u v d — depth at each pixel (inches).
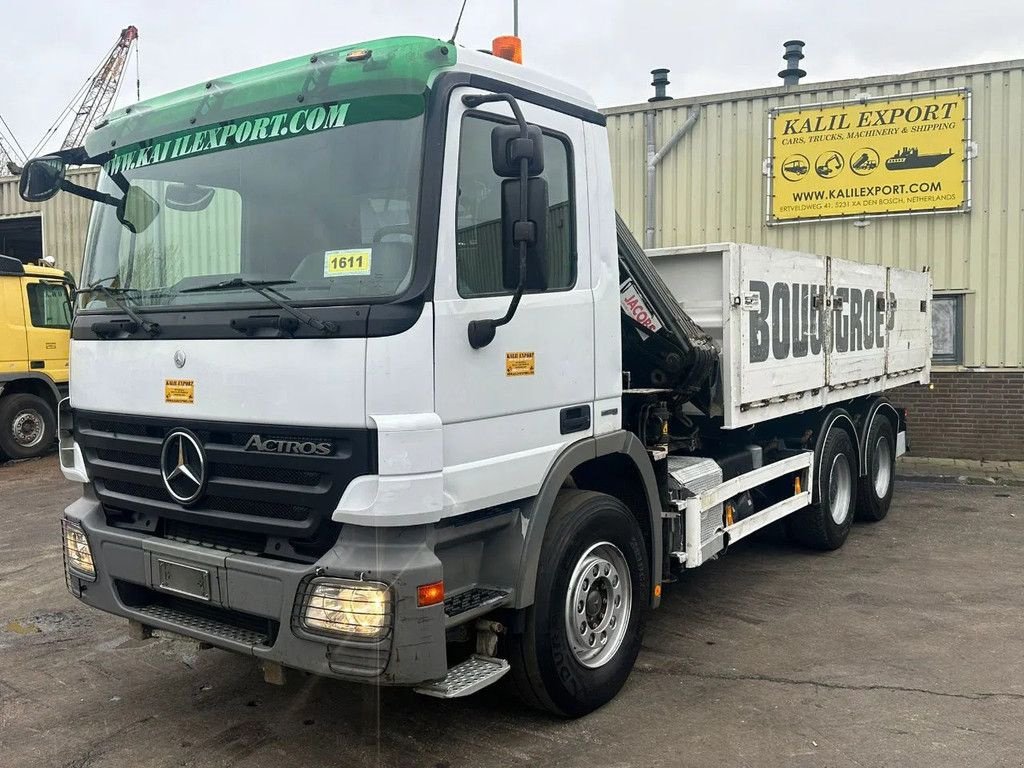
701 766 147.6
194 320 144.9
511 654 154.9
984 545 299.0
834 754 151.1
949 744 154.1
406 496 125.9
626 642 174.9
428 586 129.1
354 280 133.4
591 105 169.6
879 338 314.2
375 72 133.6
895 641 205.5
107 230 167.9
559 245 160.4
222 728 164.1
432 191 130.7
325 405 129.7
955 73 446.9
